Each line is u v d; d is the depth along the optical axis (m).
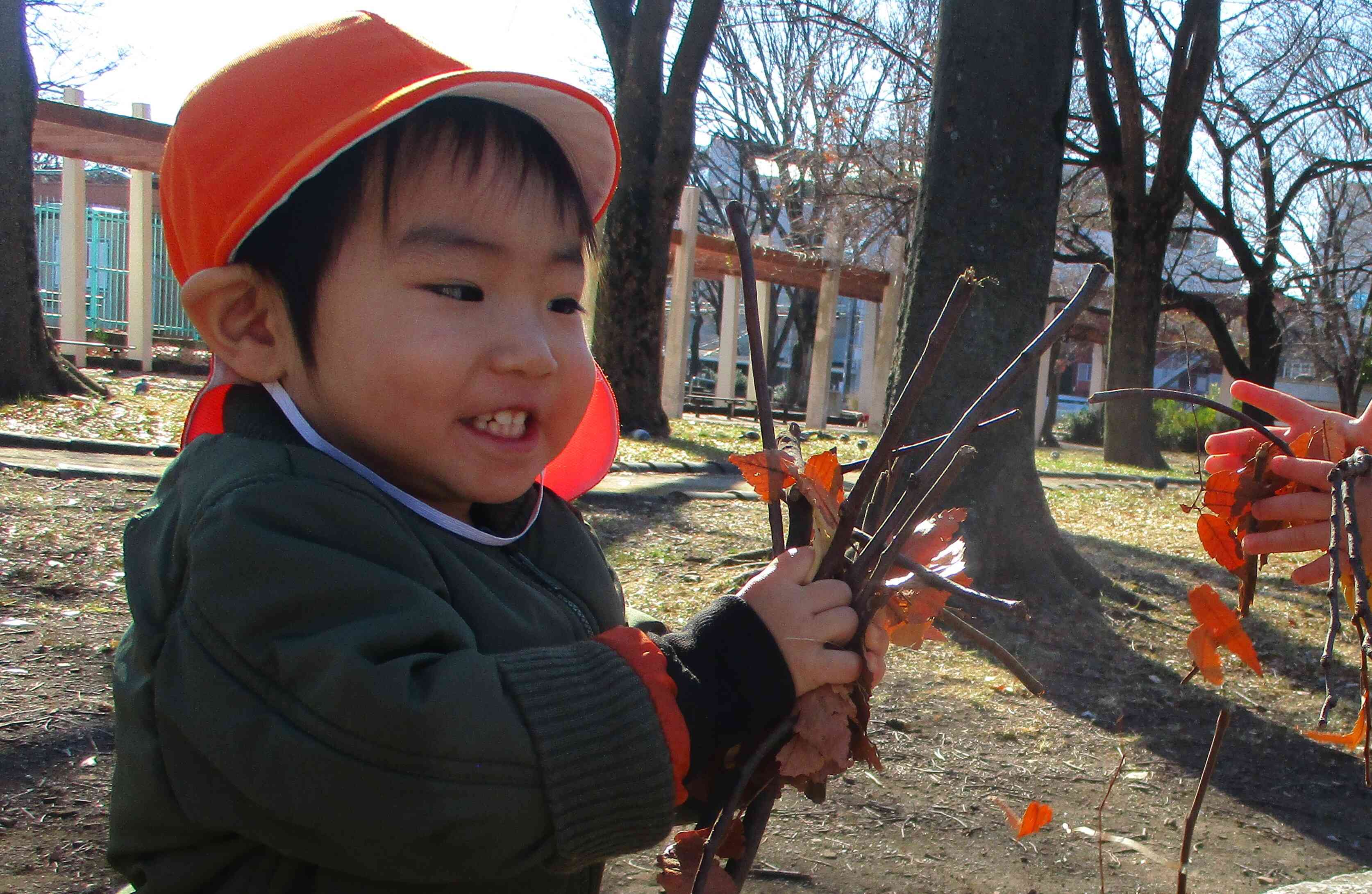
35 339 8.91
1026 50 5.12
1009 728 3.82
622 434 11.43
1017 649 4.69
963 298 1.15
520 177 1.20
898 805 3.13
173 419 8.76
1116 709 4.10
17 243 8.72
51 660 3.58
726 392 19.88
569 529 1.55
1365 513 1.65
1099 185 22.91
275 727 1.02
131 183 13.64
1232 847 3.04
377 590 1.08
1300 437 1.79
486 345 1.15
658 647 1.17
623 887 2.57
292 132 1.16
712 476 9.38
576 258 1.26
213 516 1.10
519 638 1.25
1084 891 2.70
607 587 1.54
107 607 4.17
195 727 1.06
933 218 5.25
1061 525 8.50
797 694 1.15
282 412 1.26
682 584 5.44
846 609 1.17
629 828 1.09
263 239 1.19
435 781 1.00
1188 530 8.69
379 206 1.15
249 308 1.23
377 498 1.17
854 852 2.81
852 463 1.38
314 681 1.02
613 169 1.35
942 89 5.25
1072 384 42.31
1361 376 22.67
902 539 1.17
